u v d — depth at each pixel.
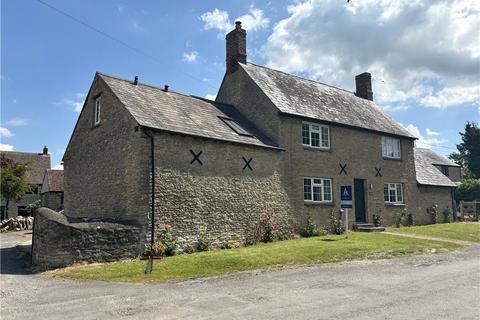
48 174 39.72
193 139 16.27
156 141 15.15
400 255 14.47
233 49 23.67
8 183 35.47
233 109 22.44
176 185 15.39
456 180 47.06
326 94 25.84
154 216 14.58
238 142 17.66
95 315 7.37
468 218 33.44
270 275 11.03
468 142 60.72
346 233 18.78
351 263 12.91
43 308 7.94
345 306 7.70
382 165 25.23
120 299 8.53
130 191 15.16
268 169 19.00
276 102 20.70
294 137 20.59
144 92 18.30
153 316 7.23
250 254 13.82
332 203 21.72
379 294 8.68
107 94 17.72
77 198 19.84
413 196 27.17
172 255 14.44
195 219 15.76
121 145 16.16
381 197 24.77
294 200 19.95
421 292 8.82
